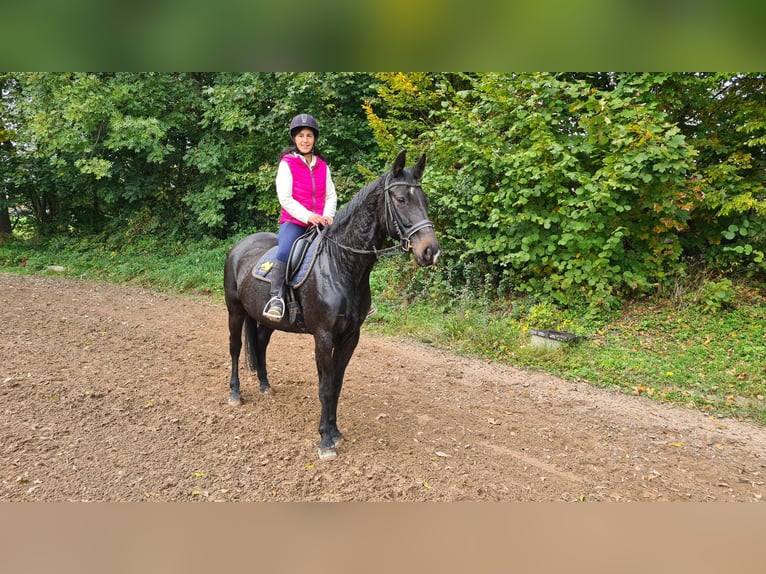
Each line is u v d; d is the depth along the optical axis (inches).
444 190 339.9
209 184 513.3
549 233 313.1
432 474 139.2
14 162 549.6
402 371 237.0
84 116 443.8
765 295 290.5
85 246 547.5
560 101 294.4
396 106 392.5
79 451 136.9
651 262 303.0
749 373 223.6
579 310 300.7
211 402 181.2
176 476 129.1
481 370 246.2
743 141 297.0
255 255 173.2
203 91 486.0
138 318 311.0
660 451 163.2
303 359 246.2
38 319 278.1
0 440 137.6
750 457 160.9
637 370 235.3
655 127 261.3
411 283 360.2
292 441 153.3
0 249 546.9
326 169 158.1
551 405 202.1
